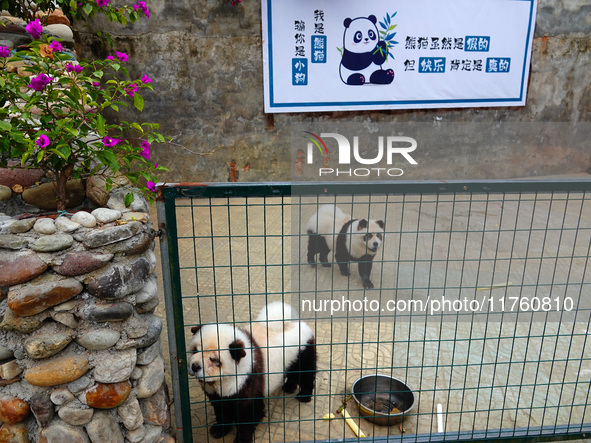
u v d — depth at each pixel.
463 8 7.03
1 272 1.83
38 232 1.98
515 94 7.76
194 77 6.66
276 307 2.88
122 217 2.22
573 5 7.52
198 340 2.36
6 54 2.28
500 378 3.04
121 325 2.00
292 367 2.71
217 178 7.20
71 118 2.38
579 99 8.16
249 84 6.85
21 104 3.06
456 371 3.11
